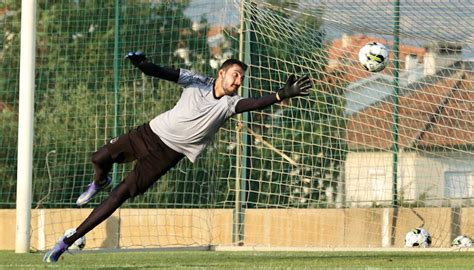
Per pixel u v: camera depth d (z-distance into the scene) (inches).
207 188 1576.0
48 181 1736.0
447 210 1413.6
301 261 1002.1
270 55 1455.5
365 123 1379.2
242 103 691.4
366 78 1386.6
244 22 1391.5
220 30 1683.1
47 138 1750.7
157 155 718.5
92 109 1731.1
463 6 1071.6
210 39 1694.1
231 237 1441.9
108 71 1790.1
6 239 1473.9
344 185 1438.2
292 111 1381.6
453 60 1357.0
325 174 1465.3
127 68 1663.4
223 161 1561.3
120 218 1446.9
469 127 1362.0
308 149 1471.5
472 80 1349.7
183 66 1691.7
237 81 701.3
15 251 1235.9
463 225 1411.2
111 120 1707.7
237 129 1391.5
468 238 1318.9
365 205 1432.1
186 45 1707.7
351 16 1143.0
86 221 730.8
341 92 1393.9
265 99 659.4
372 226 1424.7
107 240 1430.9
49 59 1828.2
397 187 1414.9
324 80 1382.9
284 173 1382.9
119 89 1656.0
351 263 951.0
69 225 1444.4
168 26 1713.8
